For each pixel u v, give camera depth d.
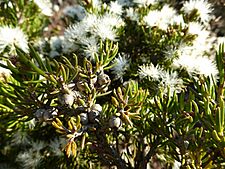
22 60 0.20
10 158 0.33
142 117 0.25
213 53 0.35
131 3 0.36
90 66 0.22
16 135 0.32
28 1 0.36
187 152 0.23
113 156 0.24
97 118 0.22
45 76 0.20
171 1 0.39
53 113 0.21
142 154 0.26
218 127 0.21
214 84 0.23
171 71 0.29
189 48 0.31
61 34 0.47
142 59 0.33
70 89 0.21
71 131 0.20
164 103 0.23
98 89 0.22
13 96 0.23
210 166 0.22
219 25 0.41
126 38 0.34
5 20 0.35
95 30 0.31
